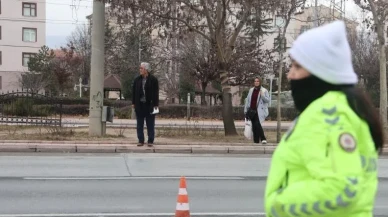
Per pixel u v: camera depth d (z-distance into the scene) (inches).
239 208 304.5
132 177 408.5
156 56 1539.1
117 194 340.2
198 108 1312.7
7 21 3048.7
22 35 3083.2
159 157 537.3
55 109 1015.0
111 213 287.6
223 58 705.6
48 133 677.9
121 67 1573.6
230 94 719.1
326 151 80.4
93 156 535.2
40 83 2249.0
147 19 669.3
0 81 3019.2
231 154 578.6
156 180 395.5
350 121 82.4
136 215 283.4
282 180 87.7
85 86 2212.1
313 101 87.7
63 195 335.0
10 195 332.5
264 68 1439.5
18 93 947.3
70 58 2298.2
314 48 85.3
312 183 80.2
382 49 730.8
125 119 1221.7
